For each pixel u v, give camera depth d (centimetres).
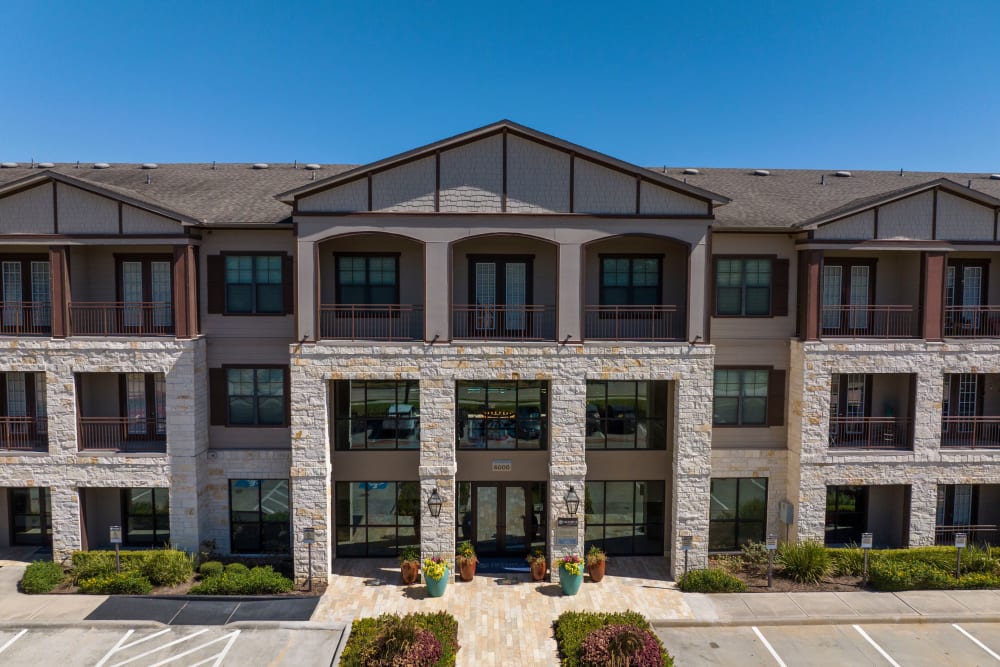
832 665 1486
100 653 1497
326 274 1998
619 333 2022
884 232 1930
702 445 1891
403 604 1761
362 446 2047
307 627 1616
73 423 1928
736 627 1658
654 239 1942
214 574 1861
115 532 1836
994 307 2019
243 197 2167
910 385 1988
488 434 2047
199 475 1967
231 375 2017
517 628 1644
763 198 2242
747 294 2016
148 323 2016
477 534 2072
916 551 1952
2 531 2086
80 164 2595
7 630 1595
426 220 1831
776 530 2067
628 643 1433
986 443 2045
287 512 2038
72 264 1966
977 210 1936
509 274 2014
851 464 1970
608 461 2064
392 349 1850
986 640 1590
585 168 1841
